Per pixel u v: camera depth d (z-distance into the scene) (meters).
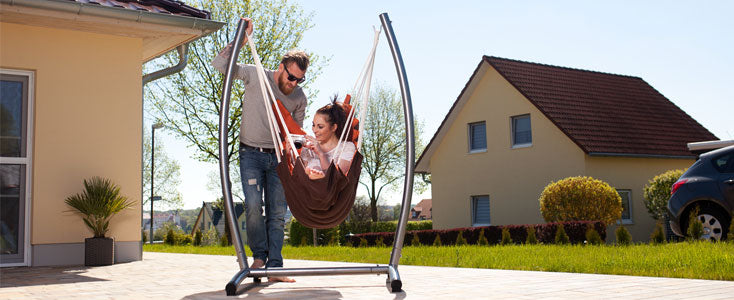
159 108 25.05
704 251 7.64
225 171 4.87
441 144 24.36
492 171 22.53
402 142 38.69
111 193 7.70
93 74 8.17
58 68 7.95
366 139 38.56
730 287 4.48
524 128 21.89
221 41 24.73
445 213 24.06
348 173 4.52
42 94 7.83
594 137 20.67
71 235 7.90
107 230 7.86
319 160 4.71
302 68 5.15
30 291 4.75
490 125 22.70
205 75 24.39
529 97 21.08
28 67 7.76
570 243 12.94
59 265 7.72
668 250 8.23
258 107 5.16
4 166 7.64
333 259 9.80
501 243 14.16
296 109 5.39
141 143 8.44
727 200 9.68
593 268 6.64
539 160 21.20
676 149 22.38
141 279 5.67
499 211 22.23
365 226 30.98
